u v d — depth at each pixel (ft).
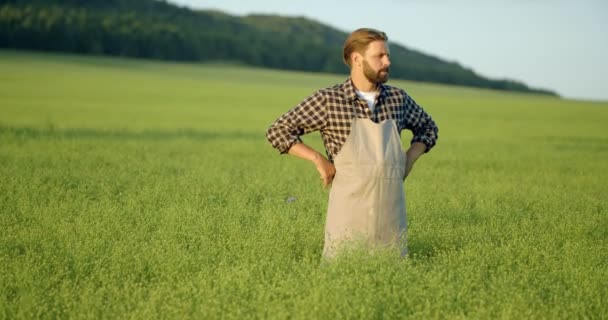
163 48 380.58
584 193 33.24
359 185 16.43
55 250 18.81
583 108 165.07
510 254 18.76
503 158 53.26
